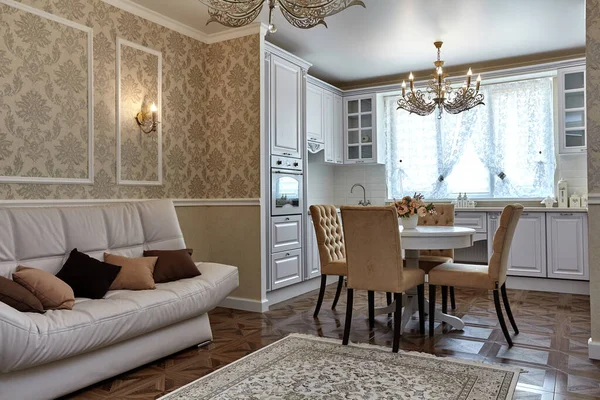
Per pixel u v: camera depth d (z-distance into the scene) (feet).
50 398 7.70
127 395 8.17
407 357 9.85
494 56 18.31
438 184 20.86
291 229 16.22
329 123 20.48
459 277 11.18
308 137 18.63
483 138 19.90
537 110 19.02
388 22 14.65
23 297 7.83
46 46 10.76
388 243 10.28
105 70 12.14
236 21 9.08
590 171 9.70
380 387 8.28
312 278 17.74
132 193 12.84
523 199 19.25
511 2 13.23
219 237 14.99
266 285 14.87
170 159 13.96
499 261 10.82
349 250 10.77
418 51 17.60
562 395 7.93
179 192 14.25
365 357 9.86
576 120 17.20
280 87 15.72
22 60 10.30
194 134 14.79
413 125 21.39
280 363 9.53
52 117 10.89
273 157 15.33
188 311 10.02
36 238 9.41
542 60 18.57
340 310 14.34
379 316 13.56
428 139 21.08
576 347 10.48
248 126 14.51
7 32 10.03
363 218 10.39
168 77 13.91
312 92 19.07
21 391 7.34
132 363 9.03
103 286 9.44
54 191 10.96
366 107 21.33
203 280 10.75
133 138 12.85
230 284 11.35
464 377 8.70
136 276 10.03
